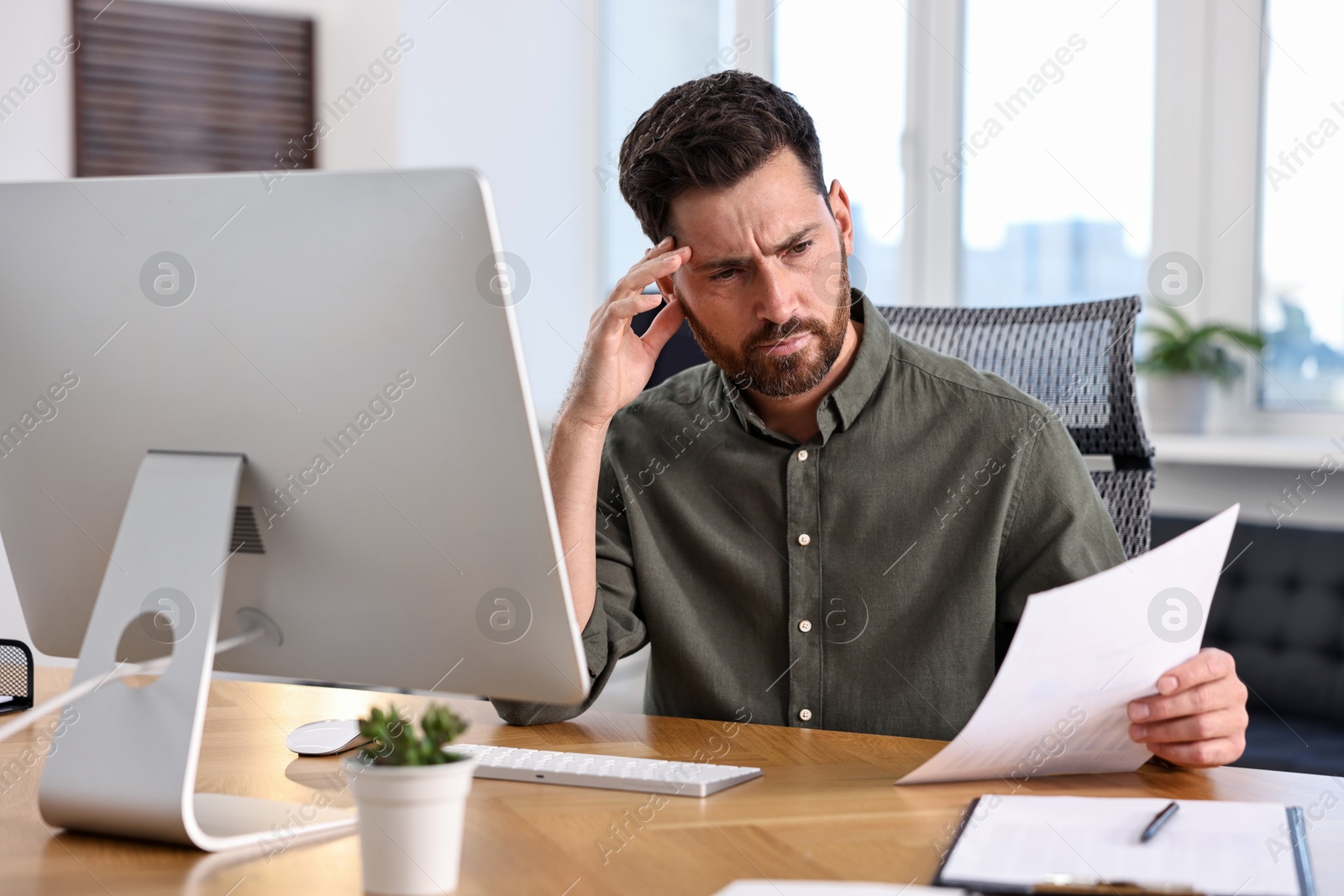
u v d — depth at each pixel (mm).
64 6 3309
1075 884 696
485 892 723
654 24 3684
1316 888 705
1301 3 2594
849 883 707
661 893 716
